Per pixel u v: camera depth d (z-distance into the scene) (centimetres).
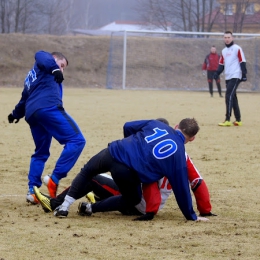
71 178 2119
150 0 11456
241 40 8838
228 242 1328
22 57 9506
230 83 3656
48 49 9744
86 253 1229
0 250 1245
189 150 2764
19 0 10825
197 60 9338
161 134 1519
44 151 1773
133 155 1491
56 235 1370
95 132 3325
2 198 1797
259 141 3072
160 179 1565
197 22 10694
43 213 1616
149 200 1539
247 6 10569
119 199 1566
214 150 2770
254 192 1909
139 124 1577
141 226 1476
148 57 9431
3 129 3450
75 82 9294
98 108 4866
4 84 9019
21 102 1791
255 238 1368
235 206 1716
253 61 8525
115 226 1475
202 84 9012
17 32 10900
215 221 1540
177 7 11131
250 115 4484
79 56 9719
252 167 2359
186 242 1324
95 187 1645
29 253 1226
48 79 1703
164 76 9225
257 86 8269
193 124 1556
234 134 3328
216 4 11244
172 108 4966
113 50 9638
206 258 1209
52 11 12181
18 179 2088
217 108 5044
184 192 1502
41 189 1945
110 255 1217
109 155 1505
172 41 9544
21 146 2836
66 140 1678
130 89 8356
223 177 2156
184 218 1578
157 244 1305
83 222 1517
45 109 1675
